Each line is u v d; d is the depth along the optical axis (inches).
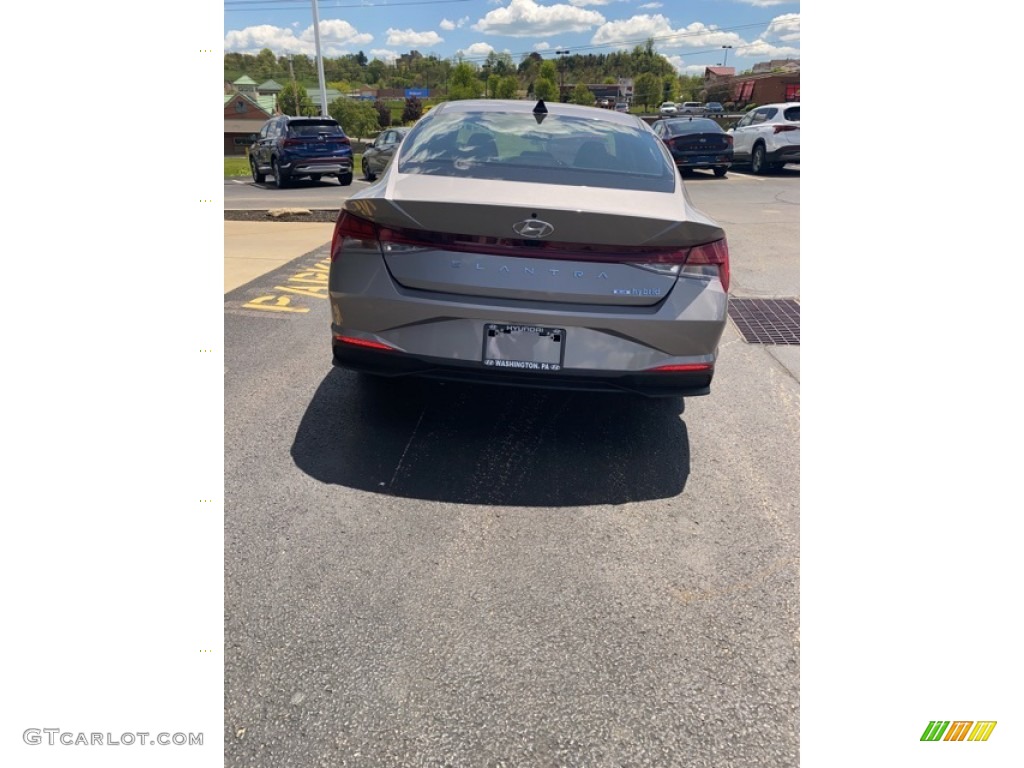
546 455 127.8
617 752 71.1
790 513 112.3
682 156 650.8
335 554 98.0
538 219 109.3
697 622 88.1
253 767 68.4
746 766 70.1
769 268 281.0
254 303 215.3
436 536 103.0
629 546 102.7
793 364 177.8
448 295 114.5
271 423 134.6
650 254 114.1
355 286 117.3
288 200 531.8
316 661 80.3
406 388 152.6
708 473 123.9
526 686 78.0
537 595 91.7
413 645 82.9
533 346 115.2
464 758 69.8
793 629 87.3
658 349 116.6
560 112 152.7
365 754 69.9
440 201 108.9
